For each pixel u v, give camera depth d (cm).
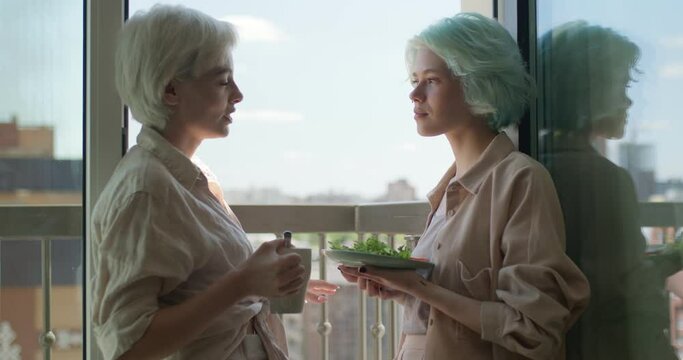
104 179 190
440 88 178
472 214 170
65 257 191
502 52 176
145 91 160
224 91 167
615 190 174
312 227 239
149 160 156
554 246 160
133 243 146
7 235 189
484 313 159
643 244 164
